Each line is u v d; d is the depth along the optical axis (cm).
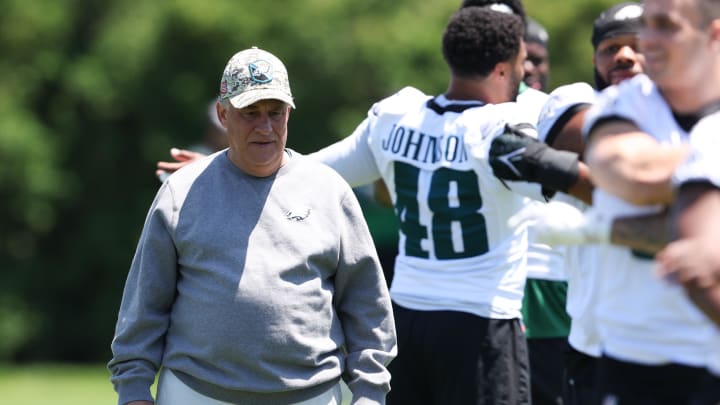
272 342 1500
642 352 1234
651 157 1138
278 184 1552
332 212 1562
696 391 1212
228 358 1508
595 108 1216
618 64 1773
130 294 1576
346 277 1580
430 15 7531
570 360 1784
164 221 1541
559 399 2045
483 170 1633
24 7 7556
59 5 7706
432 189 1691
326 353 1551
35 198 7675
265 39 7525
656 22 1160
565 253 1727
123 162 7950
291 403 1526
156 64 7638
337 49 7506
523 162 1429
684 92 1177
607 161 1154
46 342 7931
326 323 1548
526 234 1703
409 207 1730
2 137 7456
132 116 7850
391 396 1753
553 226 1200
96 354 8006
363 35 7450
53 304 7981
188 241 1524
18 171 7569
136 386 1544
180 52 7656
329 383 1558
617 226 1177
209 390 1521
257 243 1519
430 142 1702
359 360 1582
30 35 7631
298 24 7494
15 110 7606
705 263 1050
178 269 1558
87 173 7906
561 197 1670
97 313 7931
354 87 7638
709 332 1191
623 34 1761
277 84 1523
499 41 1691
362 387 1572
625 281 1241
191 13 7406
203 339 1514
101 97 7594
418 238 1723
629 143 1150
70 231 7994
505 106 1648
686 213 1099
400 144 1731
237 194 1540
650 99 1193
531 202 1667
